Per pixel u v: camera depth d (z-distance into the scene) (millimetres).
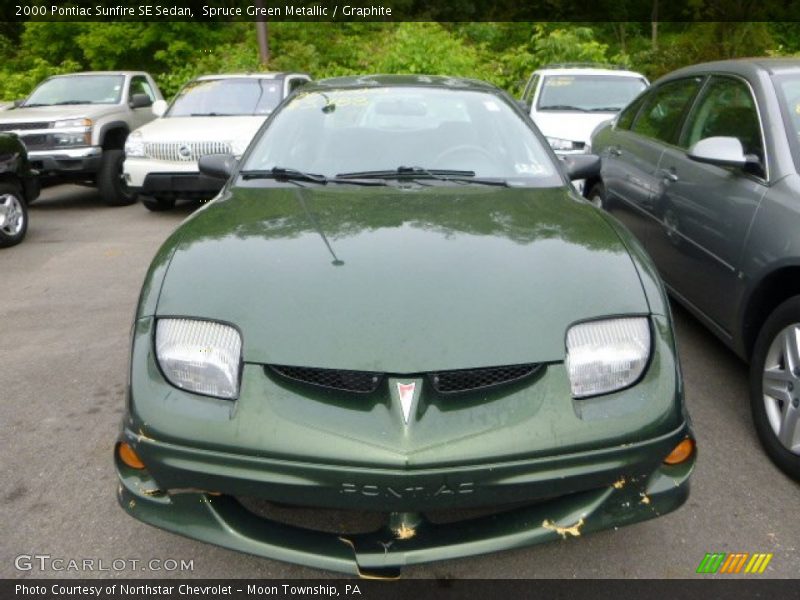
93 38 15086
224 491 1950
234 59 13945
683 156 3982
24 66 16891
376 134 3410
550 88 8898
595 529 2018
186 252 2395
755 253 2998
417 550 1951
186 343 2043
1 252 6730
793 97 3348
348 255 2316
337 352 1954
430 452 1851
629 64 17000
